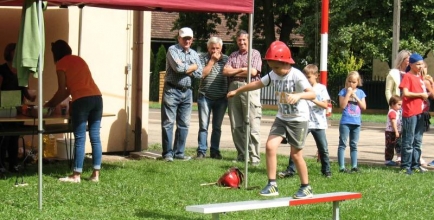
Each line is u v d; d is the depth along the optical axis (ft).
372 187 35.73
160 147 52.65
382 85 126.52
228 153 50.11
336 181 37.29
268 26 142.72
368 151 57.16
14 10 43.88
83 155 35.81
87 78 35.60
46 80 45.16
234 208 24.68
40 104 29.58
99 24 47.21
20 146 43.73
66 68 35.35
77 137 35.55
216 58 46.11
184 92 45.57
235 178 35.09
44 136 44.50
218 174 38.96
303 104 29.01
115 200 31.04
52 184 34.50
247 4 34.45
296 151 28.73
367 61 136.87
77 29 46.19
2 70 38.81
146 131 49.90
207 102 46.91
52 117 37.14
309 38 127.44
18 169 39.42
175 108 45.60
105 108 47.73
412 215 29.84
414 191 35.04
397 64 45.55
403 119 41.63
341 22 122.01
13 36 43.91
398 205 31.63
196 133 70.13
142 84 49.21
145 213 28.71
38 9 29.60
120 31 48.16
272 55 28.71
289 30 148.66
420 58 41.52
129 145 49.01
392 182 37.58
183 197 32.14
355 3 119.96
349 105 41.06
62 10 45.55
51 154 44.60
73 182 35.22
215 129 47.24
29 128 38.34
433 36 121.39
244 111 43.96
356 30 118.62
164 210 29.40
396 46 87.76
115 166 41.70
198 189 34.22
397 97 45.55
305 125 28.96
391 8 119.44
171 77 45.24
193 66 45.24
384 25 119.14
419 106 41.50
